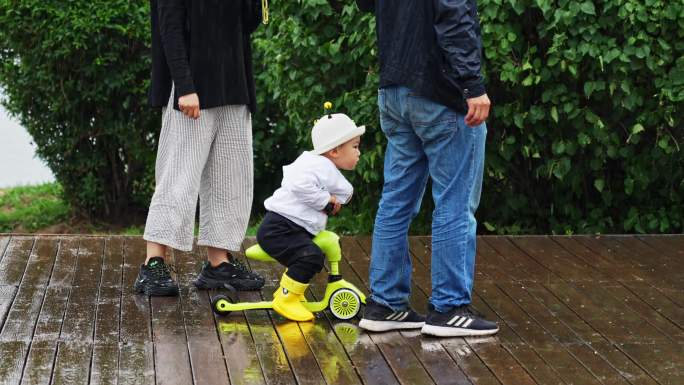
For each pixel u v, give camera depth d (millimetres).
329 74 10648
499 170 10406
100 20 12398
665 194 10609
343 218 11609
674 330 7188
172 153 7910
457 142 6625
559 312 7598
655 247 9578
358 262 9023
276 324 7262
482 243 9664
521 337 7004
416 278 8555
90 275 8453
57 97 12875
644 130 10234
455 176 6703
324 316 7473
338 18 10617
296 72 10672
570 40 9641
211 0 7754
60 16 12312
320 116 10781
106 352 6594
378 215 7082
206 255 9219
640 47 9547
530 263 9008
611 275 8641
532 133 10227
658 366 6434
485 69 9906
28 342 6750
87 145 13539
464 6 6246
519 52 9914
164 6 7641
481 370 6344
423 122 6613
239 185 8117
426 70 6488
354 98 10531
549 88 9922
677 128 10086
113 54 12602
